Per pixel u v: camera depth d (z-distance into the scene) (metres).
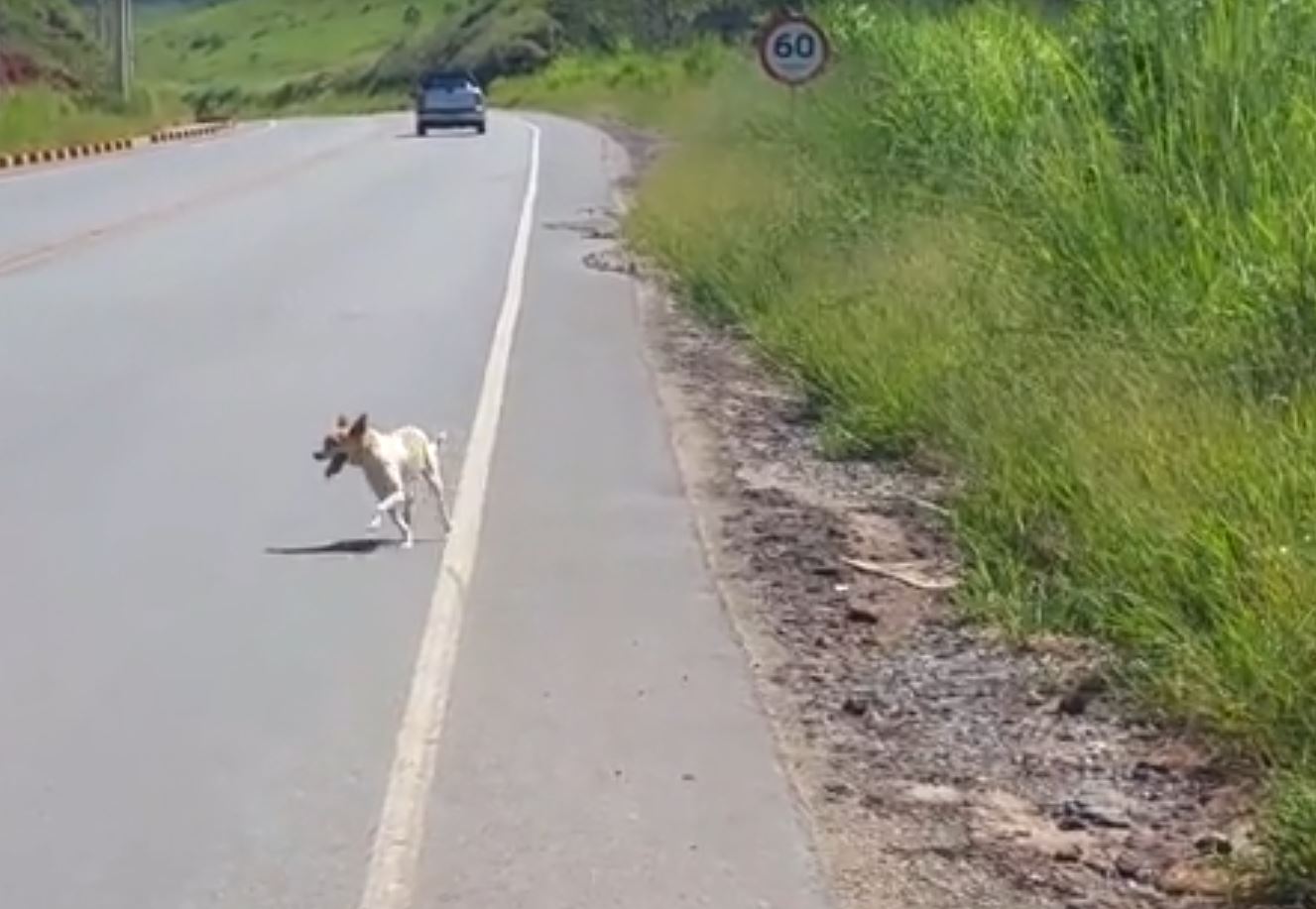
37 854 6.75
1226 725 7.57
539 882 6.51
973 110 19.06
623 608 9.69
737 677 8.63
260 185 41.84
